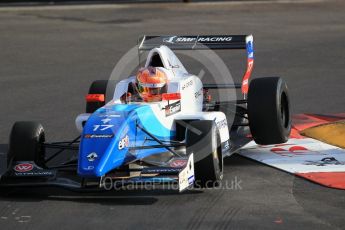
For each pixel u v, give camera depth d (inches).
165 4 4141.2
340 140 1437.0
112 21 3516.2
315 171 1235.2
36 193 1145.4
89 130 1104.2
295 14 3609.7
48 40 3019.2
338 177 1194.6
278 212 1028.5
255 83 1325.0
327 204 1063.0
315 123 1617.9
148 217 1013.2
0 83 2231.8
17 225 990.4
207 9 3882.9
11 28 3356.3
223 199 1094.4
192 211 1037.2
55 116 1787.6
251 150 1401.3
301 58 2491.4
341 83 2091.5
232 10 3821.4
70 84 2190.0
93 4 4188.0
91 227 976.9
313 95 1942.7
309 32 3046.3
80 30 3260.3
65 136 1587.1
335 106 1808.6
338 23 3282.5
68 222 999.0
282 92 1327.5
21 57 2674.7
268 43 2805.1
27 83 2220.7
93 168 1040.8
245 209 1044.5
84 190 1071.0
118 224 986.1
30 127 1169.4
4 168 1343.5
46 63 2551.7
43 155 1191.6
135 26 3329.2
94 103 1407.5
